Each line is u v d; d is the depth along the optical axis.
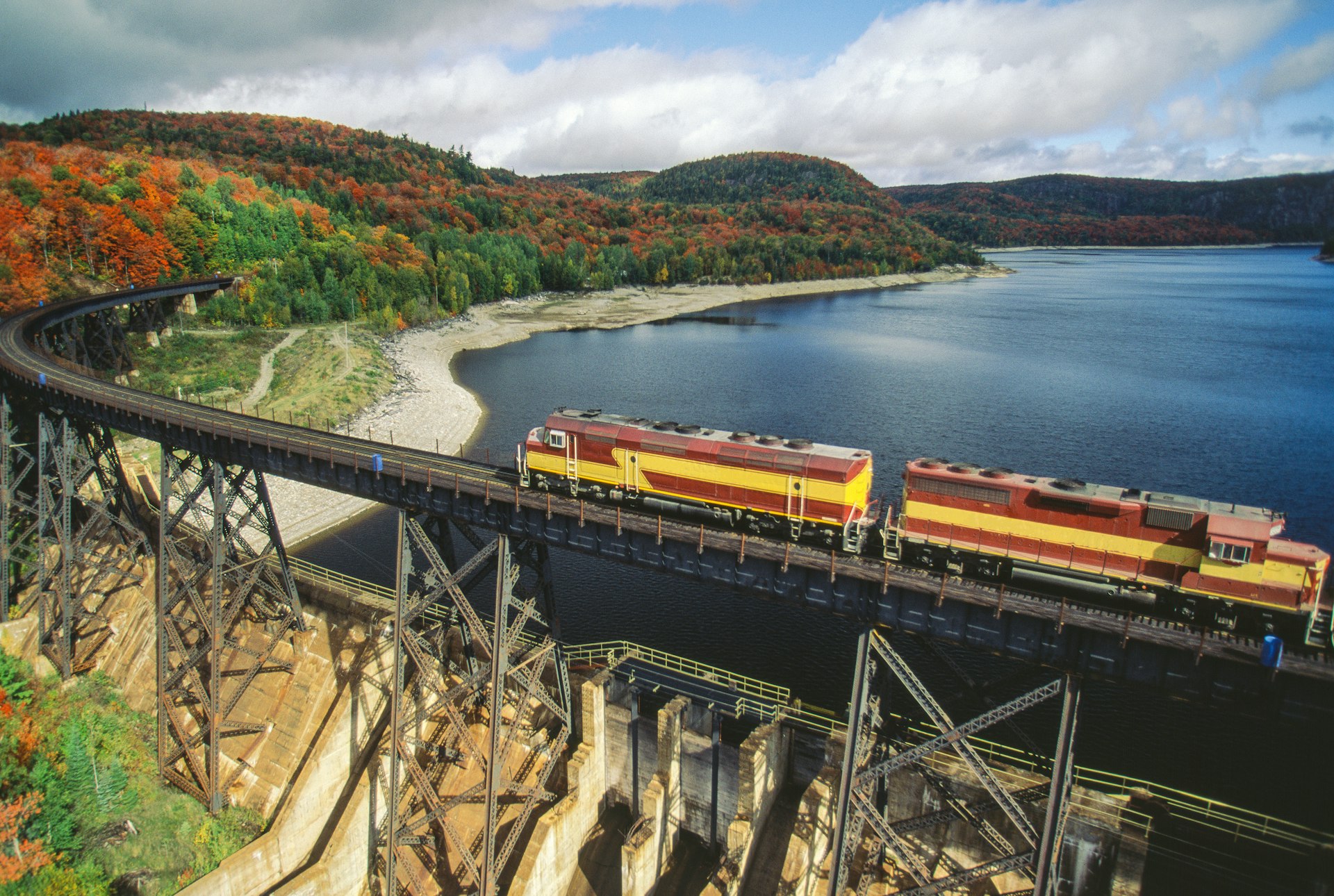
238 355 140.12
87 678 60.19
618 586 72.50
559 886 45.16
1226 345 183.38
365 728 50.03
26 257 129.50
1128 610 31.95
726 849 42.62
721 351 188.00
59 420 61.06
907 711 53.44
